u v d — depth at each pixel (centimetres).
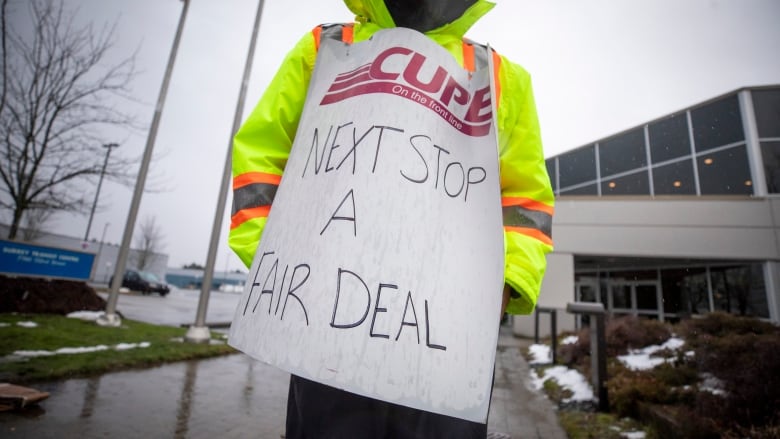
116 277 864
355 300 83
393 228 88
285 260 91
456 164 97
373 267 85
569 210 1486
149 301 2081
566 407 482
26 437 284
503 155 121
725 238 1342
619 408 431
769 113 1405
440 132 99
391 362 79
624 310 1650
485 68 107
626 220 1435
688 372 454
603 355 471
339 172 95
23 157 935
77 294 967
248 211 108
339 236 88
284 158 117
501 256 87
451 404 78
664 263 1533
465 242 89
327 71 112
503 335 1603
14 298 841
